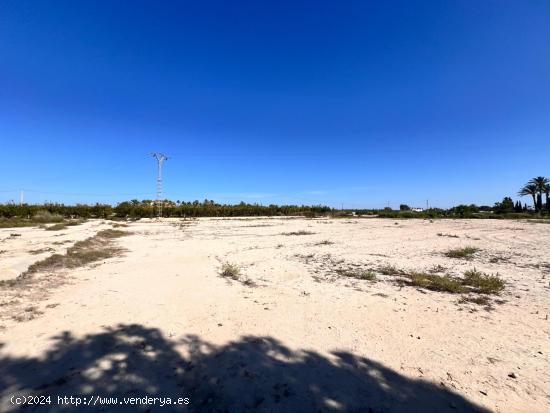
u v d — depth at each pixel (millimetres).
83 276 7957
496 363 3900
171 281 7520
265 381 3381
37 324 4648
